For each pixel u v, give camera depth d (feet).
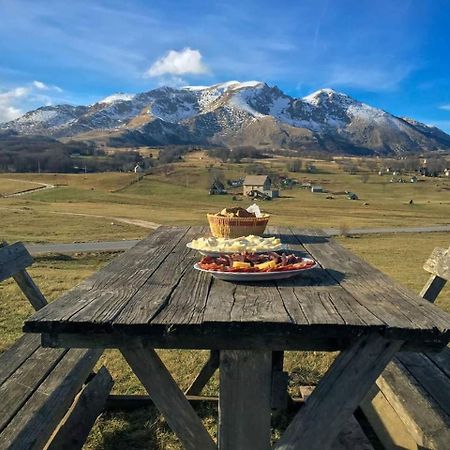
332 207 237.86
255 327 6.11
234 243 9.97
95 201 222.07
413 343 6.24
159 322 6.08
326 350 6.39
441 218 185.47
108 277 8.91
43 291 27.94
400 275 43.04
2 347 16.98
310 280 8.73
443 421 7.80
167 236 14.90
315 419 6.31
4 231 99.50
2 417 7.63
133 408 12.32
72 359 9.77
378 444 10.52
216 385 13.85
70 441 9.50
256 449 6.52
